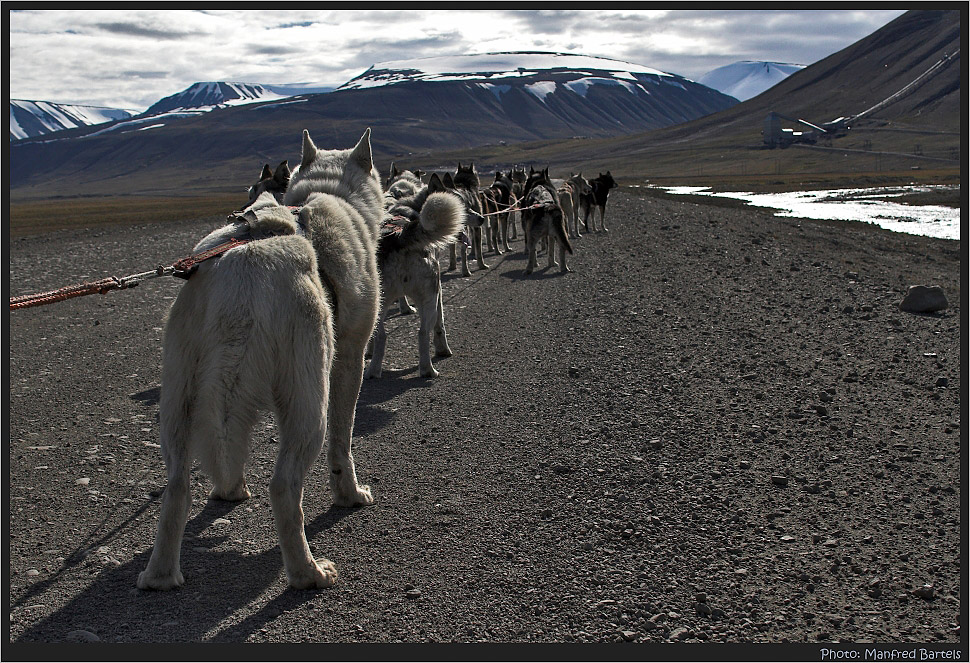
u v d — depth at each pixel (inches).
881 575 172.2
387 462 241.0
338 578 171.9
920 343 374.9
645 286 546.0
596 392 306.3
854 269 622.8
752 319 435.8
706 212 1206.9
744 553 182.1
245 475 231.5
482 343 396.8
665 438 255.3
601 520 198.5
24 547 185.0
